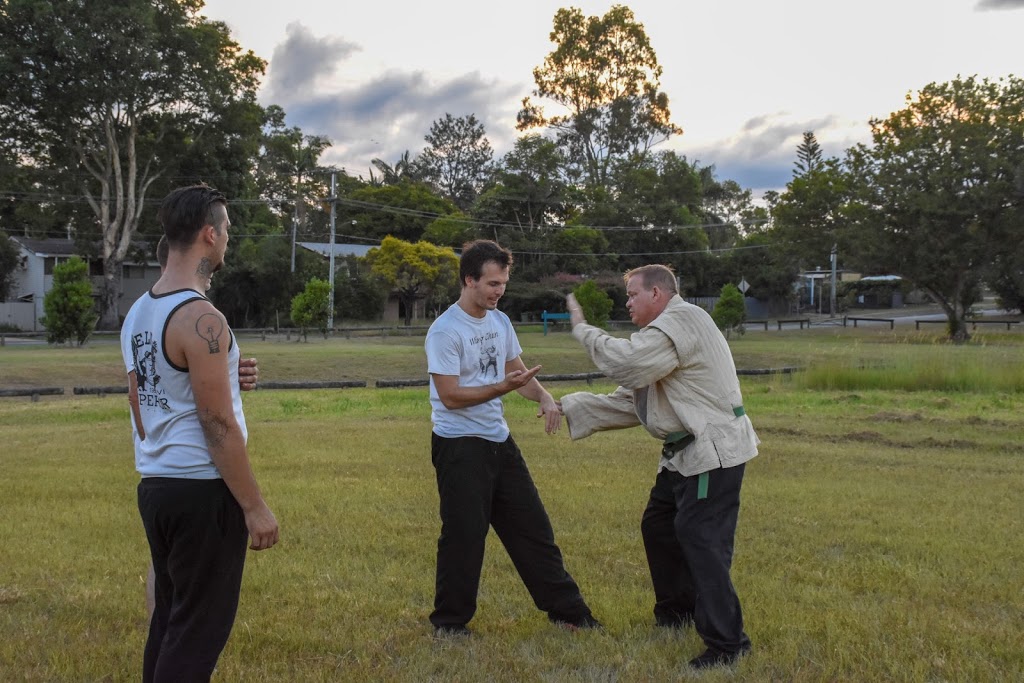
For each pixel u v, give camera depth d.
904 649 3.79
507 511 4.25
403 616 4.38
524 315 53.50
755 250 62.84
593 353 3.88
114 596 4.70
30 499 7.45
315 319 39.38
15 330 47.91
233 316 51.25
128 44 39.06
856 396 16.06
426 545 5.79
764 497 7.44
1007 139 34.47
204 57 42.88
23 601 4.62
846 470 8.90
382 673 3.62
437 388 4.07
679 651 3.87
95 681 3.54
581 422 4.35
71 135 42.62
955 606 4.48
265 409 15.23
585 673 3.61
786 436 11.56
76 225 48.09
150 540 2.89
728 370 3.89
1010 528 6.28
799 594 4.70
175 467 2.74
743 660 3.68
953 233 34.81
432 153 88.81
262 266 50.75
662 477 4.15
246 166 49.28
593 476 8.51
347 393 18.11
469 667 3.66
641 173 59.19
